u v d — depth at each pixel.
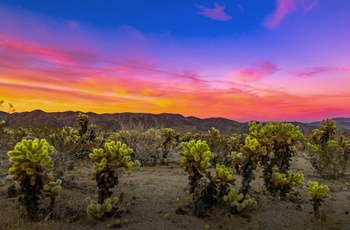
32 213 5.41
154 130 13.62
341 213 6.82
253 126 8.41
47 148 5.47
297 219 6.27
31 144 5.41
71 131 13.16
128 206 6.50
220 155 12.91
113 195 7.25
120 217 5.88
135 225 5.54
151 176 9.61
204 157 6.05
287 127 7.93
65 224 5.38
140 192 7.58
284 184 7.63
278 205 7.11
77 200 6.70
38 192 5.42
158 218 5.92
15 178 5.24
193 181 6.17
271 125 8.09
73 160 10.73
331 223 5.97
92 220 5.54
